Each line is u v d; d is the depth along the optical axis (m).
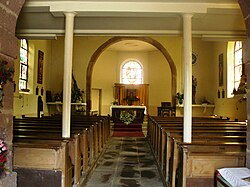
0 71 1.94
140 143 9.62
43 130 5.30
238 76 10.90
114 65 17.61
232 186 2.22
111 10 4.92
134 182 5.04
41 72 12.77
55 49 14.39
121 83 17.58
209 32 6.65
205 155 3.12
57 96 13.78
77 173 4.28
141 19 6.00
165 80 16.84
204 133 5.28
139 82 17.61
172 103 14.29
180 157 3.63
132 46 16.81
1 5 1.94
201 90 14.15
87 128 5.62
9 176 2.07
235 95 10.00
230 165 3.09
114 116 13.10
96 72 16.83
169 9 4.92
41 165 3.44
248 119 2.44
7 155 2.07
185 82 4.89
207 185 3.13
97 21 6.12
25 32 6.66
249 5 2.29
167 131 5.27
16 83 9.88
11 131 2.14
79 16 5.67
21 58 10.75
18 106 10.06
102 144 8.17
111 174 5.59
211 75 14.15
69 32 5.00
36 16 5.74
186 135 4.66
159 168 5.83
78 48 14.61
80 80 14.54
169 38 14.40
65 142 3.54
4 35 2.00
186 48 4.96
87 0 4.93
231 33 6.69
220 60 12.75
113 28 6.54
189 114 4.76
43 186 3.43
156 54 17.31
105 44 14.52
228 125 6.68
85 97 14.45
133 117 12.80
